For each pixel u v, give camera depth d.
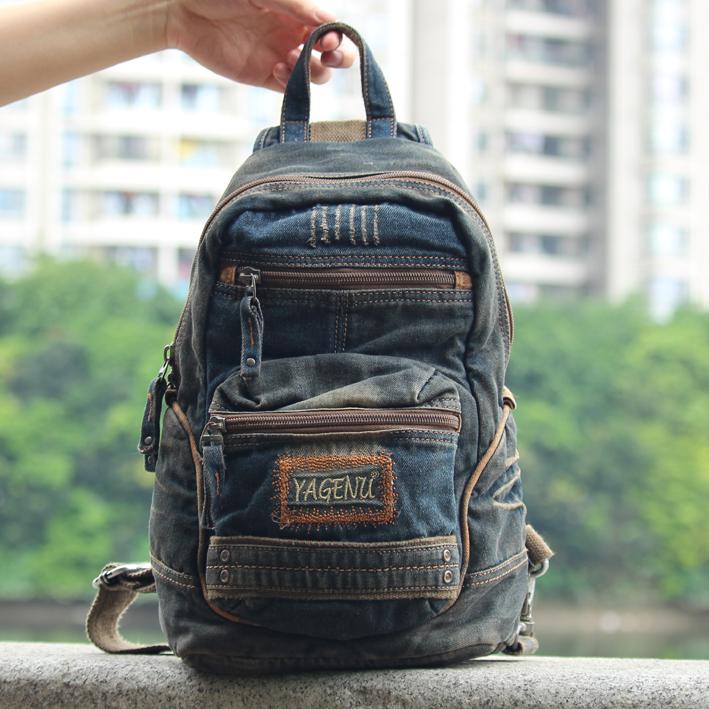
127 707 1.10
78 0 1.27
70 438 48.34
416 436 1.04
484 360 1.15
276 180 1.14
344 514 1.03
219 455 1.05
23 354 51.41
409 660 1.11
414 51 68.81
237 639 1.08
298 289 1.10
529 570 1.27
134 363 51.22
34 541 45.59
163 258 63.62
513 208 68.19
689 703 1.01
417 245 1.11
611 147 69.00
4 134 63.06
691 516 48.69
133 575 1.27
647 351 54.06
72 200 63.31
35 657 1.17
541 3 70.44
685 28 69.75
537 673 1.06
